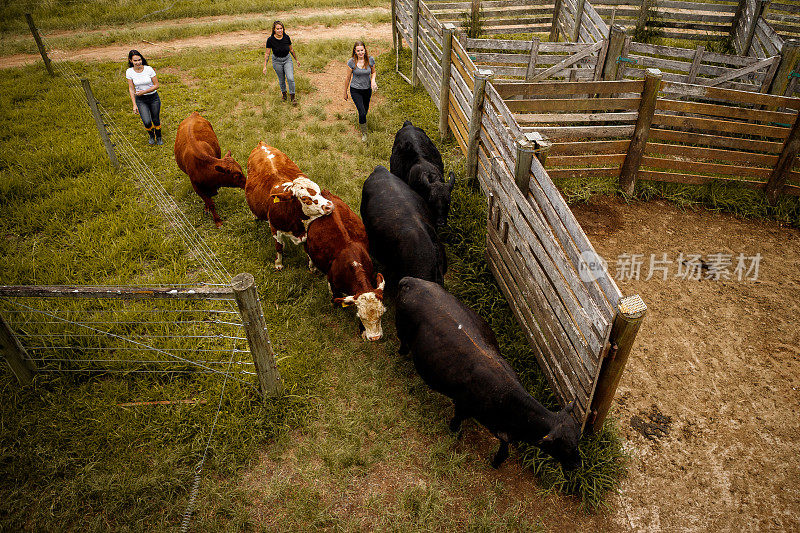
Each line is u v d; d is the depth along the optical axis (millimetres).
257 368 4254
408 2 10547
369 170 7762
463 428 4469
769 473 4246
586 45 9195
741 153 7262
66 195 6910
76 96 10047
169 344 4820
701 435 4531
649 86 6785
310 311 5406
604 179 7801
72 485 3814
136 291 3965
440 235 6375
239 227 6523
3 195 6895
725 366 5160
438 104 9281
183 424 4258
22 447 4070
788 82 8281
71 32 15242
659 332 5531
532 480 4109
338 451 4160
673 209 7430
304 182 5137
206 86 10656
